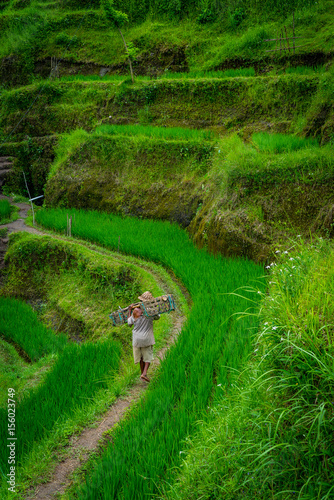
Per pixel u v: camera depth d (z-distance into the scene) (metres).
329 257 5.44
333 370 3.47
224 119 17.53
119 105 20.11
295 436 3.61
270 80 16.66
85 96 21.39
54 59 24.69
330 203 10.35
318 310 4.01
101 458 5.22
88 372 7.76
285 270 5.48
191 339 7.45
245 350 6.48
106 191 17.09
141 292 10.77
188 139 16.45
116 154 17.36
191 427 5.24
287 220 10.91
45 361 9.84
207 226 12.27
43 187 21.00
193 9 23.11
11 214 18.53
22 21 26.00
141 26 24.11
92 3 25.98
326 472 3.38
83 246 13.53
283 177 11.28
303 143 13.16
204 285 9.95
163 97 19.20
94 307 11.75
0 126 22.89
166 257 11.79
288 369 3.88
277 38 19.02
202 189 14.47
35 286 13.89
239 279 9.73
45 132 21.92
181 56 22.19
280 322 4.08
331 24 18.11
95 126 20.34
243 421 4.13
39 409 6.68
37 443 5.87
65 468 5.35
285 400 3.79
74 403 6.70
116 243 13.20
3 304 13.40
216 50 20.95
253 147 13.23
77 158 18.19
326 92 14.47
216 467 4.10
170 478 4.52
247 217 11.28
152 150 16.56
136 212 16.09
